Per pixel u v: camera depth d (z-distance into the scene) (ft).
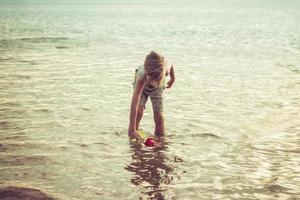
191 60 27.40
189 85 18.83
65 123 12.48
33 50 31.81
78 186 8.02
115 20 79.15
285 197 7.78
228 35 47.70
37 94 16.47
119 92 17.03
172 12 121.39
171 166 9.22
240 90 17.78
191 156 9.92
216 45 37.06
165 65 11.31
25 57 27.84
